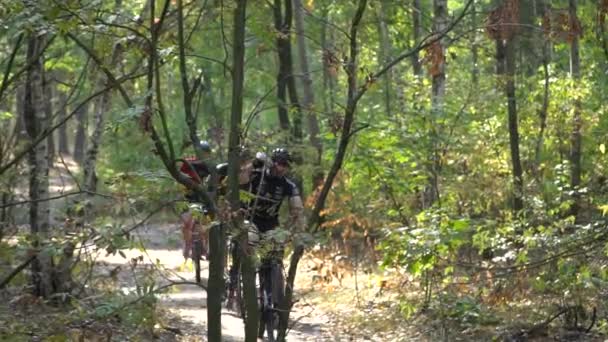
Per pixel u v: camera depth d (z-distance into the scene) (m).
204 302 14.17
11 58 8.29
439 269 11.83
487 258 12.76
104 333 6.82
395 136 13.57
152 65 6.30
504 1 7.00
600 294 11.62
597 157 15.67
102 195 6.72
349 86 7.11
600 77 17.77
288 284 7.19
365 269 14.41
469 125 15.28
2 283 7.66
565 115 16.55
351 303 13.77
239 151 6.50
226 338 11.21
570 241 10.46
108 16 7.00
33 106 11.79
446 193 14.77
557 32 7.07
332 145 13.09
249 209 6.98
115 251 6.38
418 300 12.45
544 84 17.27
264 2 7.98
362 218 13.78
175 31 7.38
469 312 11.49
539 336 11.04
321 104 23.42
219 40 13.55
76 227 6.80
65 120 8.08
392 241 10.44
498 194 15.17
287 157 10.02
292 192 10.26
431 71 7.05
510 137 15.30
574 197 13.84
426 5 22.66
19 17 6.25
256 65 21.45
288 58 18.47
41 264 10.17
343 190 13.16
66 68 13.99
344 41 8.56
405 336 11.63
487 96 15.66
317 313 13.43
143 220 6.47
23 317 8.41
